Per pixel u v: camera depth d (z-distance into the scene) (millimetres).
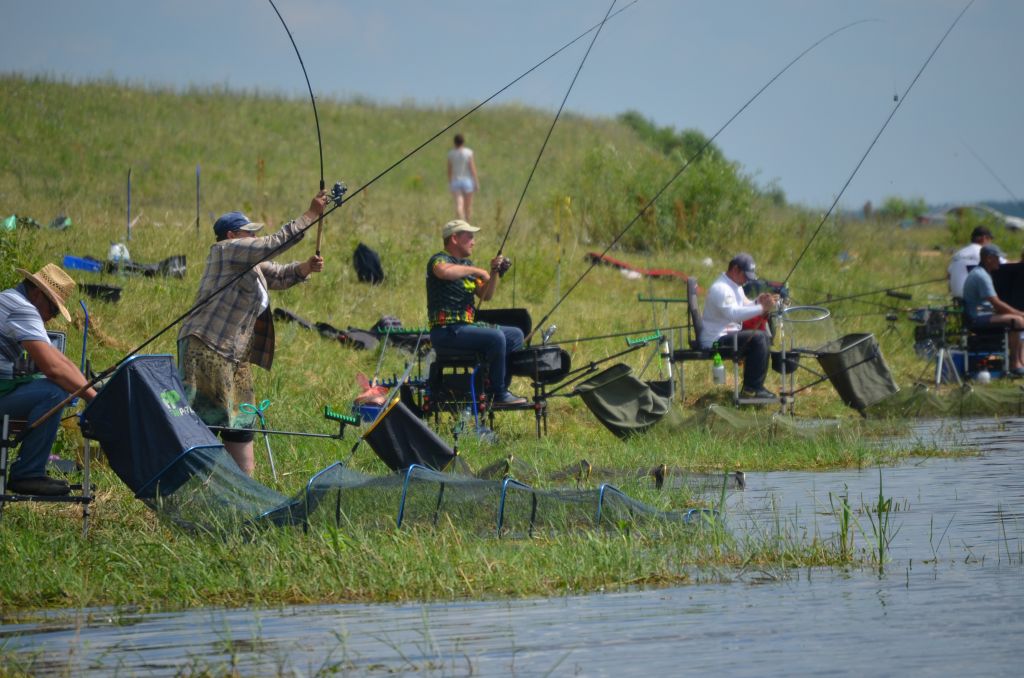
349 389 36000
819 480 27141
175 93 117500
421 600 16578
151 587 17250
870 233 87500
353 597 16812
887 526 21078
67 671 13156
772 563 18297
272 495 20688
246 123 112375
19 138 87625
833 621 14648
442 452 25125
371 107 131625
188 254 49562
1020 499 23844
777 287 49562
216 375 23828
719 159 76250
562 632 14367
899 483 26312
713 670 12633
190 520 19844
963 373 48031
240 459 24281
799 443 32094
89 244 48125
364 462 27781
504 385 32406
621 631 14367
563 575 17359
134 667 13281
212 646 14102
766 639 13852
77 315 36656
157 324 38375
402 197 91000
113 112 104188
